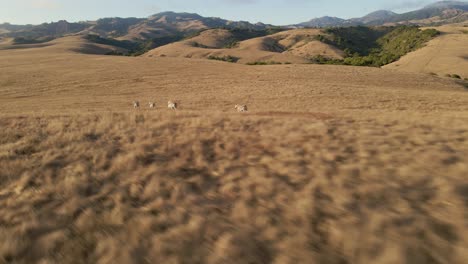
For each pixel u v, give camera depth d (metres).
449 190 8.19
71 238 7.00
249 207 8.15
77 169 10.55
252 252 6.41
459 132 13.51
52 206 8.34
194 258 6.31
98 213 8.00
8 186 9.56
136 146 12.67
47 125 15.96
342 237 6.68
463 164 9.72
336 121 16.61
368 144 12.09
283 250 6.43
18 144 12.80
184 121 16.77
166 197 8.86
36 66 72.44
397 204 7.80
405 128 14.43
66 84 54.31
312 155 11.32
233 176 10.04
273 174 10.00
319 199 8.30
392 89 48.19
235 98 40.91
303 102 36.66
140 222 7.58
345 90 44.50
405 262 5.85
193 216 7.80
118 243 6.80
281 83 52.22
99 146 12.66
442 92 46.53
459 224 6.79
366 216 7.37
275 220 7.49
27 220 7.66
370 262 5.94
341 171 9.79
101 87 52.59
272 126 15.41
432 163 9.98
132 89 51.19
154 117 17.89
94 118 17.70
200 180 9.81
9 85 53.59
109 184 9.58
